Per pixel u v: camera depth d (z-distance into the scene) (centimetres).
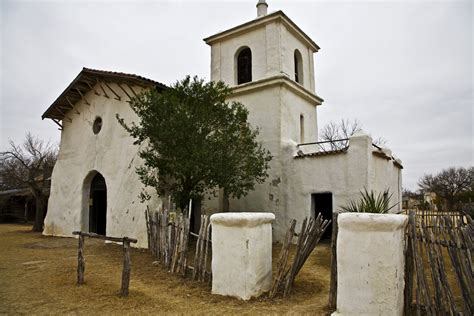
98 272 902
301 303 644
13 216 3184
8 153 2914
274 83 1543
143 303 650
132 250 1246
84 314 595
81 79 1706
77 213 1739
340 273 537
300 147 1648
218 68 1806
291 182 1452
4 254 1198
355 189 1267
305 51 1869
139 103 1212
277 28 1605
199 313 596
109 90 1678
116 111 1625
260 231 706
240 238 679
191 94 1212
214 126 1194
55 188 1931
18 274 887
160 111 1127
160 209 1252
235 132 1259
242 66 1773
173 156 1129
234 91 1661
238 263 676
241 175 1245
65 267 961
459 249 485
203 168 1115
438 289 499
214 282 709
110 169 1594
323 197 1526
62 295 698
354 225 530
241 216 677
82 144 1803
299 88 1662
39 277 852
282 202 1455
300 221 1399
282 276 694
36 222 2216
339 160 1329
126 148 1534
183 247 866
